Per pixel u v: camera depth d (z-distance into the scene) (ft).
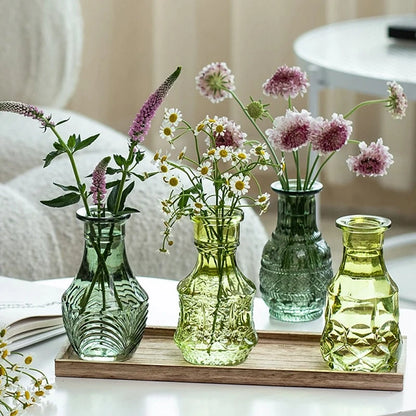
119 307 4.57
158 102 4.37
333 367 4.59
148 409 4.37
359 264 4.52
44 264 7.04
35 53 8.89
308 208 5.10
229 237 4.54
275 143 4.71
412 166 12.41
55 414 4.33
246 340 4.63
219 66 5.08
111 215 4.52
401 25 9.07
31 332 4.97
